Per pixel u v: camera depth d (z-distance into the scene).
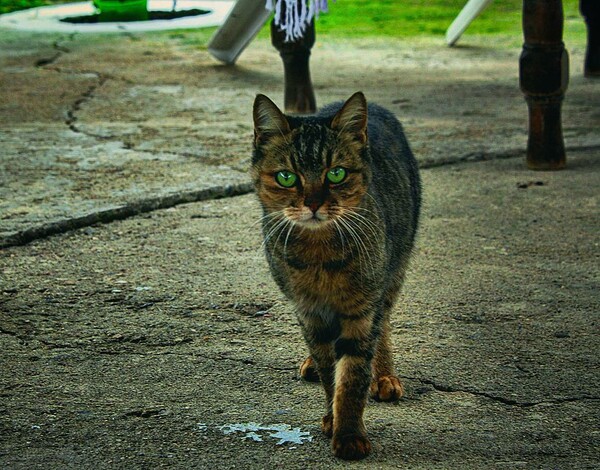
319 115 1.55
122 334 1.59
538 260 1.83
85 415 1.40
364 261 1.38
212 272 1.79
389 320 1.52
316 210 1.37
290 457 1.33
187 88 3.35
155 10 5.27
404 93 3.30
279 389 1.46
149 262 1.83
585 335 1.58
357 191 1.40
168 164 2.32
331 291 1.38
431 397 1.45
